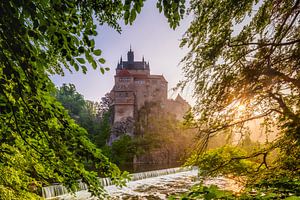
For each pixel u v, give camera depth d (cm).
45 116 253
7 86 212
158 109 7888
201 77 419
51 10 184
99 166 301
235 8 354
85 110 10531
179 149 6456
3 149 338
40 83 229
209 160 577
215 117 465
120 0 246
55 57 296
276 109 445
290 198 161
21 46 187
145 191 2292
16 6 165
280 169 415
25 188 471
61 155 290
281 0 351
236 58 393
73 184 351
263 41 381
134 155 6319
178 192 2231
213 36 399
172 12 203
